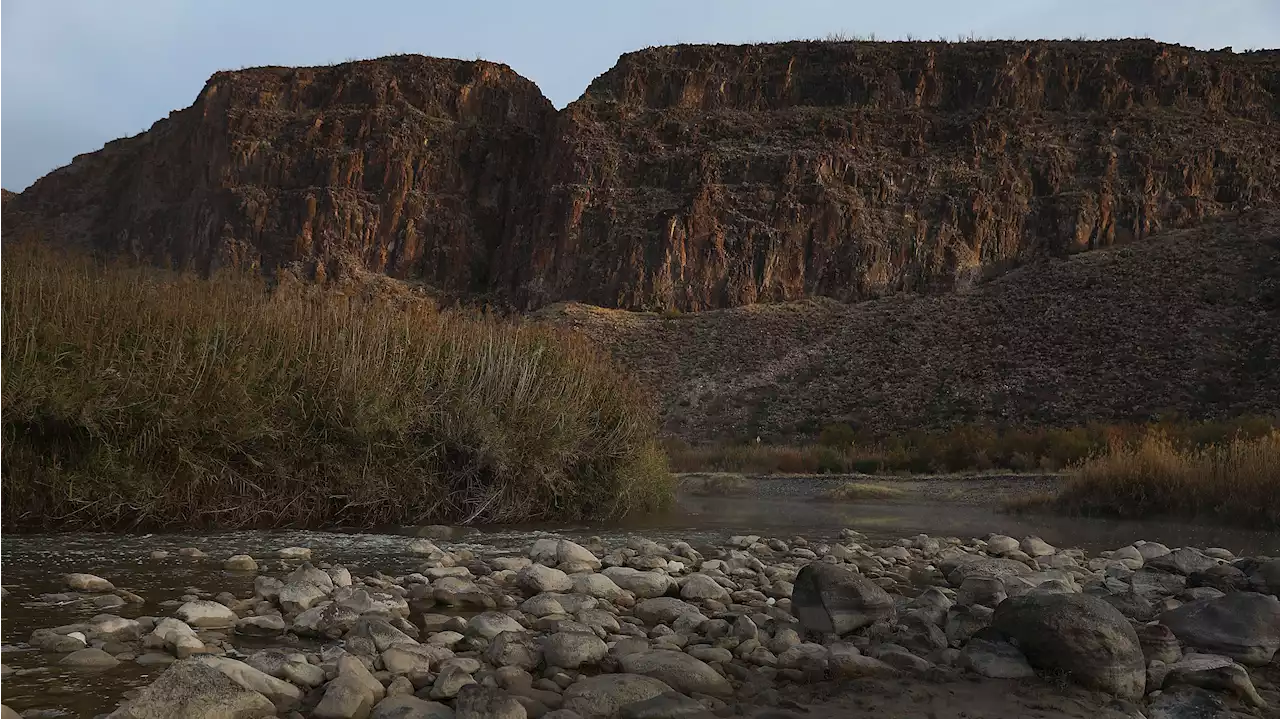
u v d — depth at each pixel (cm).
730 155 7869
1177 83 8025
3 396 974
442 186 9275
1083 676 479
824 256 7081
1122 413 4203
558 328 1662
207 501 1094
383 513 1241
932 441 3544
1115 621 493
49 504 1010
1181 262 5759
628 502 1527
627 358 6066
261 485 1144
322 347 1241
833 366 5512
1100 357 4788
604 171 8019
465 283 8781
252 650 502
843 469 3375
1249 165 7094
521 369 1427
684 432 5047
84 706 394
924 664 507
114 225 10281
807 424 4838
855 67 8794
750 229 7244
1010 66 8338
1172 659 538
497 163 9512
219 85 10169
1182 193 6981
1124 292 5494
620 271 7256
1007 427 4334
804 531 1419
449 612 632
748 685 474
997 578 731
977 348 5306
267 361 1192
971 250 6894
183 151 10062
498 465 1338
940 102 8488
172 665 407
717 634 582
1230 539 1381
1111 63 8206
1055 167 7331
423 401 1313
